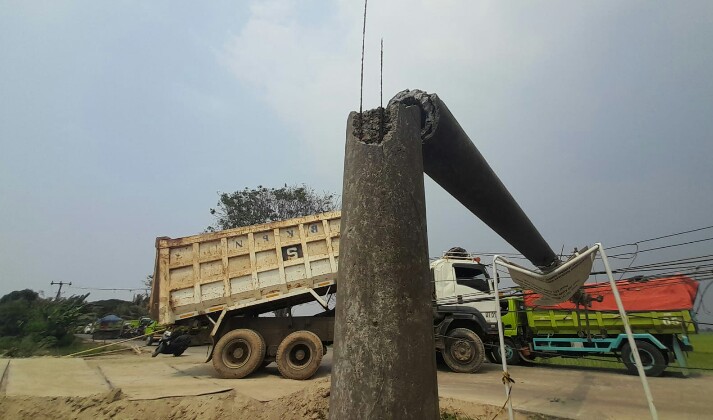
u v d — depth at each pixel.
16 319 19.94
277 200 22.88
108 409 5.77
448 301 10.13
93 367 10.22
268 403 5.73
